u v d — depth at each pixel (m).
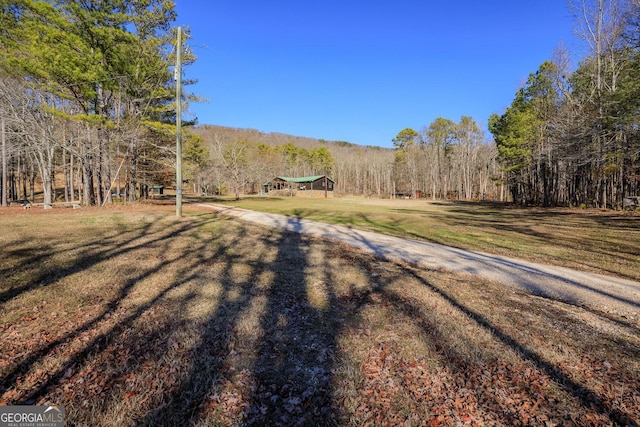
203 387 2.45
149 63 18.00
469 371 2.79
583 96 22.98
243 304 4.11
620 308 4.70
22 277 4.78
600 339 3.53
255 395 2.39
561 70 27.14
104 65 15.87
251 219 14.52
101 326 3.37
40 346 2.94
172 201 29.84
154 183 31.44
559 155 24.12
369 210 22.20
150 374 2.57
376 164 67.94
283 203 28.94
